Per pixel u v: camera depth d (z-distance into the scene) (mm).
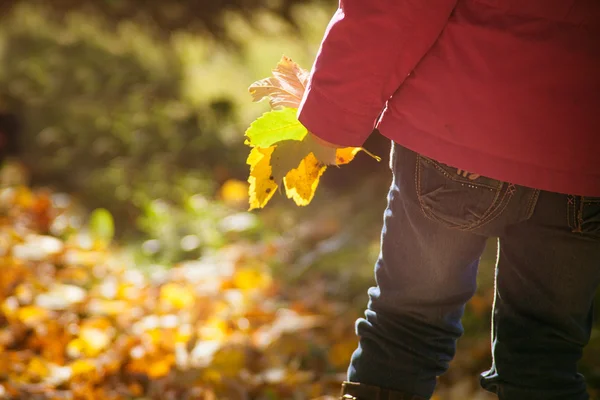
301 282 6566
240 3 15172
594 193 2381
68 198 8695
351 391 2787
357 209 7891
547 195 2418
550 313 2582
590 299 2615
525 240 2508
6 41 12352
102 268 6430
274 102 2639
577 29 2234
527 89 2293
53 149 9938
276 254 7125
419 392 2764
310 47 11227
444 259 2596
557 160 2350
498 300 2695
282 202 8492
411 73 2453
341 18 2359
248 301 5848
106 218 7543
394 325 2734
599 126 2307
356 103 2387
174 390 4406
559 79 2271
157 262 7371
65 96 10750
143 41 13117
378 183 8086
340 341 5211
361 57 2342
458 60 2355
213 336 5062
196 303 5504
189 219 7957
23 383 4207
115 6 15195
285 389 4500
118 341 4801
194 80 11383
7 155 9953
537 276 2543
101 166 9672
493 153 2379
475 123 2363
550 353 2629
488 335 5207
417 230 2594
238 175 9602
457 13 2355
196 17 15141
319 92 2412
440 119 2408
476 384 4707
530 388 2652
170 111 10273
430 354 2736
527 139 2340
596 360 4781
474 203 2453
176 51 12789
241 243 7473
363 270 6375
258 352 4988
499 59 2301
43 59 11328
